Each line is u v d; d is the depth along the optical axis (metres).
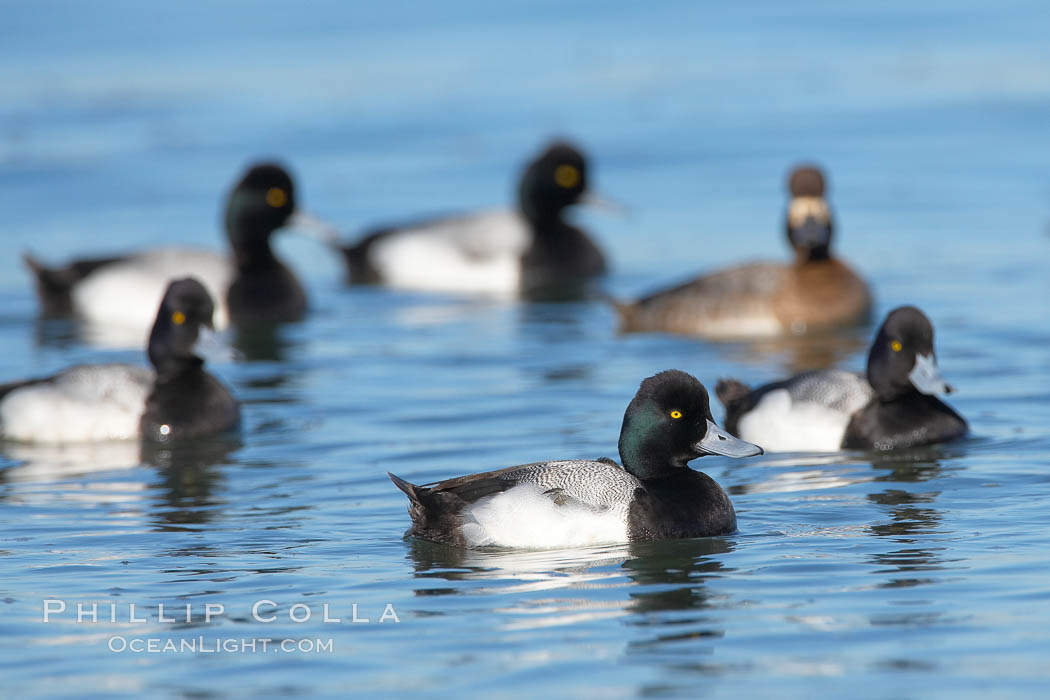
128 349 17.58
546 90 30.53
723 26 34.81
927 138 26.70
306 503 11.41
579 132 27.95
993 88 29.39
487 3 37.22
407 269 22.36
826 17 35.16
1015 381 14.55
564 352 16.88
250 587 9.43
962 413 13.57
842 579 9.27
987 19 34.22
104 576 9.71
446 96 30.36
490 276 21.89
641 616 8.73
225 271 19.75
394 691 7.79
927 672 7.82
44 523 11.04
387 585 9.39
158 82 31.48
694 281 18.41
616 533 10.11
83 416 13.77
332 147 27.61
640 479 10.57
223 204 24.36
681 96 29.95
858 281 18.08
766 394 13.33
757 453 10.38
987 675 7.75
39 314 19.86
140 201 24.59
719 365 15.94
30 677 8.10
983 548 9.77
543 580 9.41
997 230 21.39
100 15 36.75
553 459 12.33
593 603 8.97
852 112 28.44
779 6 36.41
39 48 34.16
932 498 11.06
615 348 17.05
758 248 21.47
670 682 7.79
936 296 18.38
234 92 30.80
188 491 11.91
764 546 10.02
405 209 24.30
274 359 16.95
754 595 9.03
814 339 17.22
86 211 24.16
